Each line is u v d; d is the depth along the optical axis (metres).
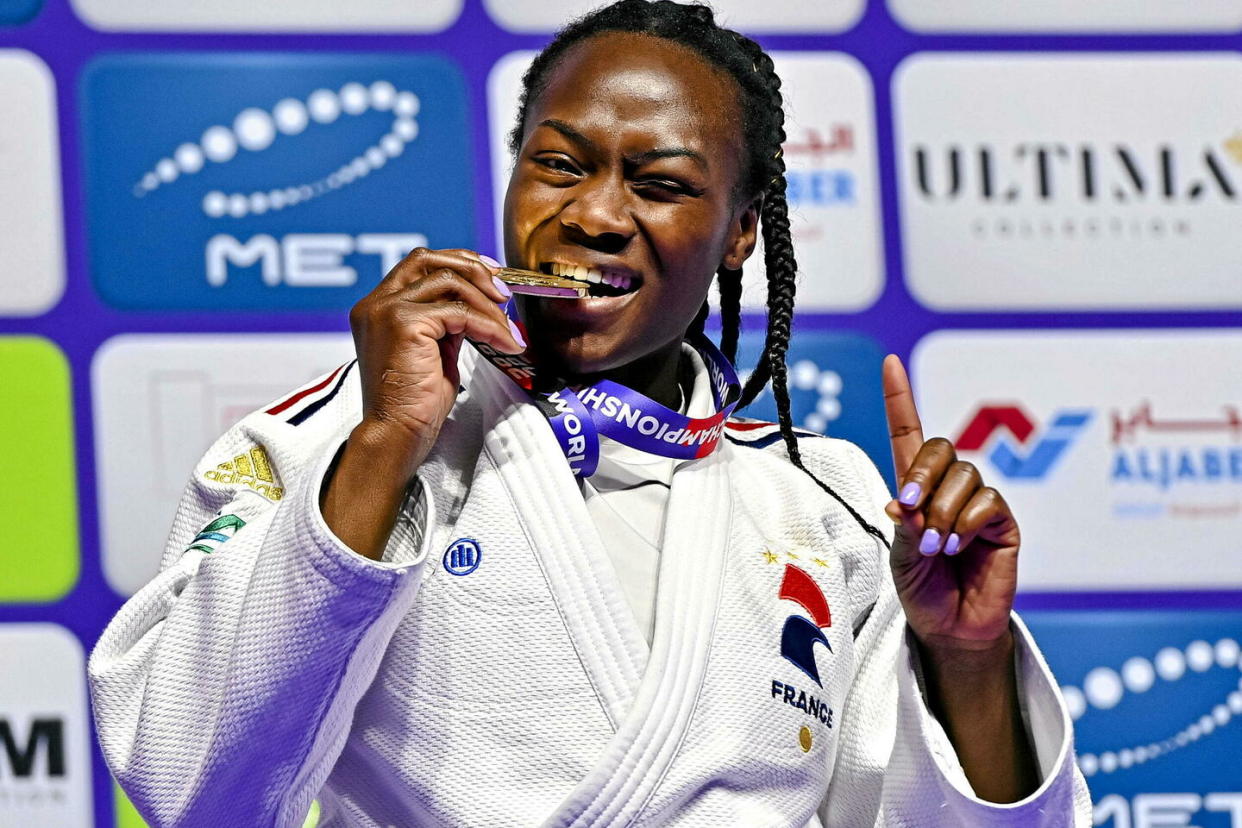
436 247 10.34
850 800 5.70
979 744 5.28
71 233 10.09
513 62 10.50
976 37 10.80
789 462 6.09
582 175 5.29
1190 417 10.67
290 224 10.24
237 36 10.32
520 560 5.11
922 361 10.59
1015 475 10.57
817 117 10.66
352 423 5.35
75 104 10.16
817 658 5.45
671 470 5.54
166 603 5.02
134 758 4.74
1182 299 10.75
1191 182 10.82
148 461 10.02
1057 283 10.70
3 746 9.77
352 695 4.76
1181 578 10.58
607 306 5.22
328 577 4.56
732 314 6.54
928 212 10.66
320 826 5.34
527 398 5.34
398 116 10.39
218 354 10.12
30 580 9.88
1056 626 10.52
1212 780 10.49
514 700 4.99
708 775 5.08
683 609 5.20
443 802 4.95
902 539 5.04
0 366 9.97
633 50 5.46
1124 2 10.89
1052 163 10.77
